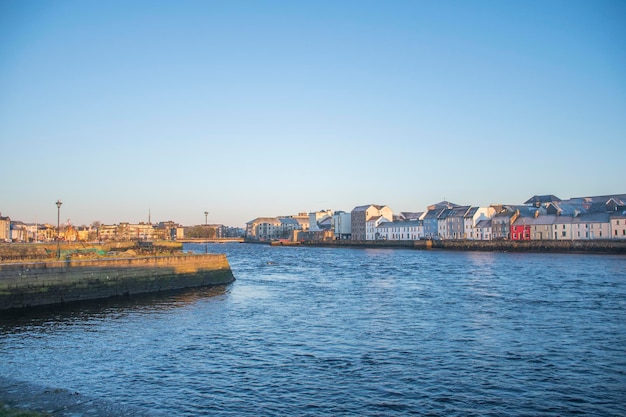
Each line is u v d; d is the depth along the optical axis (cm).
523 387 2325
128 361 2719
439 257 12506
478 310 4206
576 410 2069
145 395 2206
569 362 2698
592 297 4838
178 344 3097
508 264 9438
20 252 7519
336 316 4022
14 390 2016
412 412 2038
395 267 9238
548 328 3491
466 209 18338
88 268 4919
